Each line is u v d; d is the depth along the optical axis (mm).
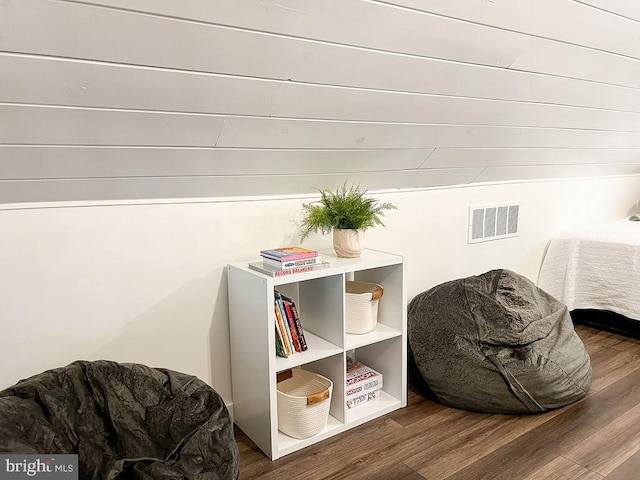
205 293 2018
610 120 2729
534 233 3289
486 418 2131
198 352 2035
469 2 1469
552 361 2137
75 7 1075
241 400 2057
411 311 2482
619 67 2168
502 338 2156
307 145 1882
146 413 1508
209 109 1510
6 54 1122
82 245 1737
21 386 1434
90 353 1801
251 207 2080
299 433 1938
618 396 2289
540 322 2262
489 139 2400
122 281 1831
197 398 1556
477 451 1888
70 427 1404
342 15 1344
